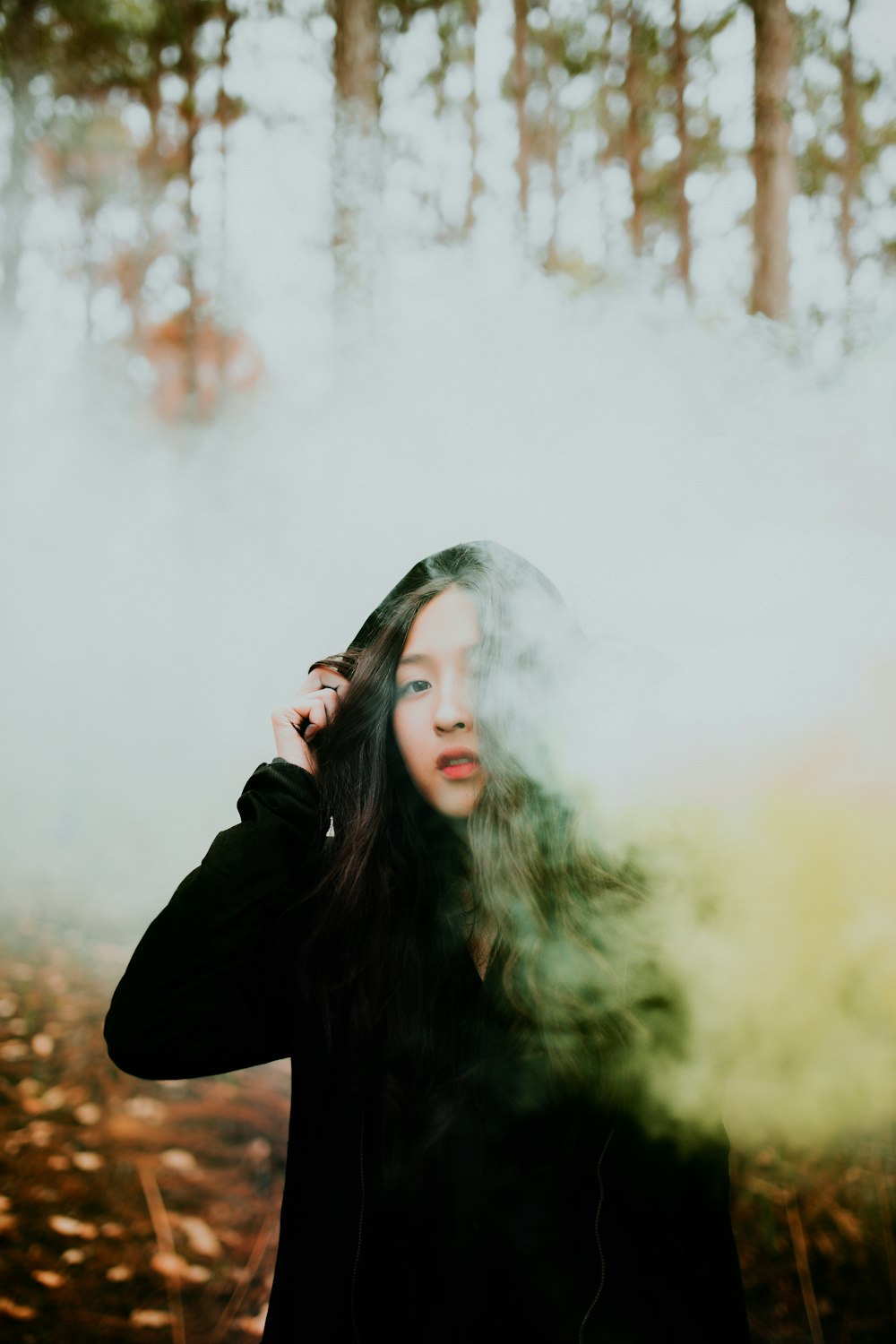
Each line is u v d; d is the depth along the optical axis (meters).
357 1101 1.03
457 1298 0.95
